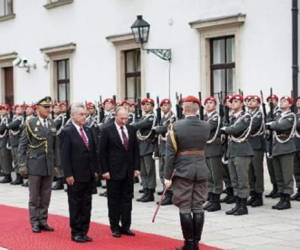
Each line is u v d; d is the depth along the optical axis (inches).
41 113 362.3
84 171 327.3
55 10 751.7
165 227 363.9
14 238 340.2
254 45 520.1
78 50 719.7
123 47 652.7
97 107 617.9
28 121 358.3
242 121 399.2
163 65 604.7
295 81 486.0
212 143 419.8
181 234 343.0
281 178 422.9
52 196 508.1
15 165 596.1
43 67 774.5
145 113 479.5
